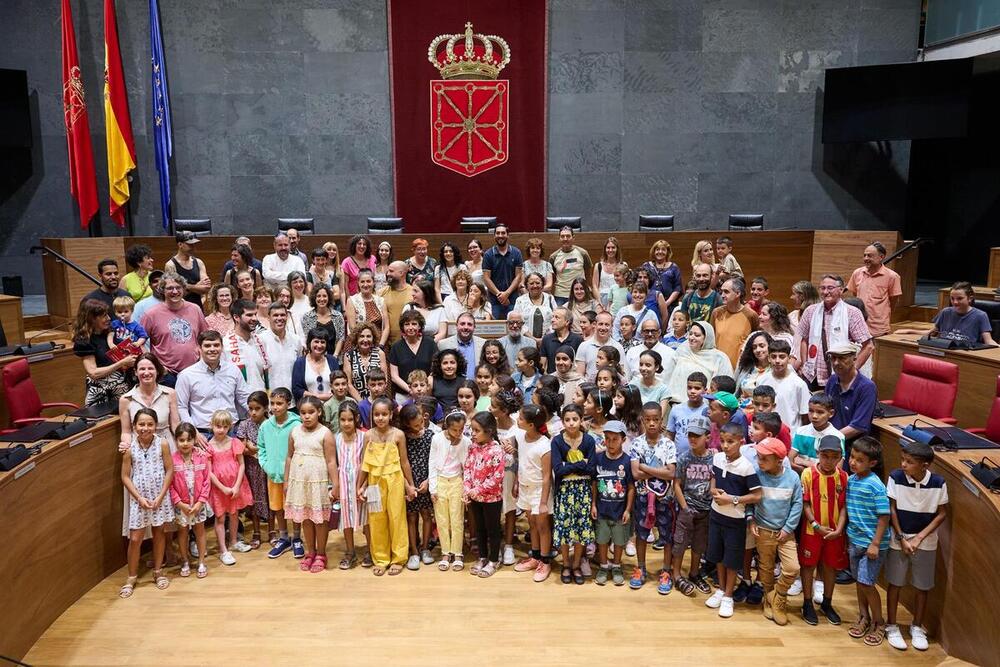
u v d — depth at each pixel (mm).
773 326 6090
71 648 4293
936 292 11578
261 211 12148
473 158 12156
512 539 5465
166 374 5828
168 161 11523
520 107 12086
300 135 12047
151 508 4926
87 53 11586
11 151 11570
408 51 11875
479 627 4492
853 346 5055
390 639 4367
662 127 12305
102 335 5660
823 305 6109
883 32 12219
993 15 10586
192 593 4934
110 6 11039
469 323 6441
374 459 5199
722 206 12523
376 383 5531
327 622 4555
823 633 4445
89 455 4977
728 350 6227
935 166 12664
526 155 12195
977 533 3932
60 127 11695
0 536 4027
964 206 12750
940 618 4312
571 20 12000
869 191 12547
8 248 11750
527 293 7336
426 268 8180
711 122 12328
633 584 4980
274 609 4715
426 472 5363
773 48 12203
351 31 11898
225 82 11844
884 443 5062
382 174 12211
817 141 12414
